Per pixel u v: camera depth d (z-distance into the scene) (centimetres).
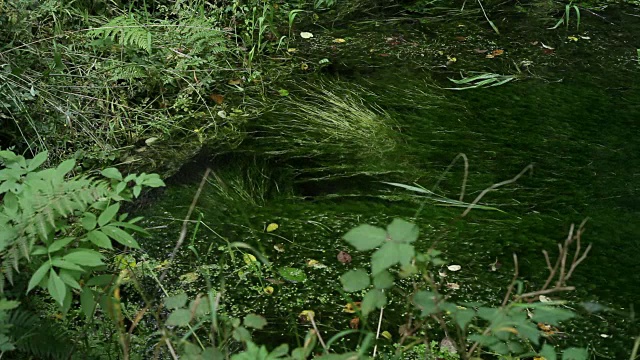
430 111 415
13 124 353
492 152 378
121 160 364
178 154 369
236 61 453
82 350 246
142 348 257
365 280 185
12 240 212
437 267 303
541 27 517
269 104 415
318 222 331
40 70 390
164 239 318
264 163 367
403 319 277
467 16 533
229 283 295
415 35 504
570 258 308
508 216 333
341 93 430
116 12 458
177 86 420
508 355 255
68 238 220
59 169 237
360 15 530
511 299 286
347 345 266
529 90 439
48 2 420
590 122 407
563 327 274
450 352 260
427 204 342
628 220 331
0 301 204
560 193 349
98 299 230
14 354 246
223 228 326
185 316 194
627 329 274
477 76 452
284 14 515
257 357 183
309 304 286
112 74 404
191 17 452
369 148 380
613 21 528
